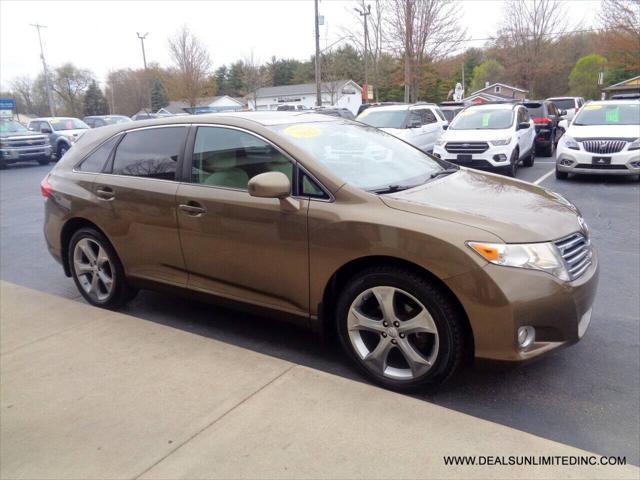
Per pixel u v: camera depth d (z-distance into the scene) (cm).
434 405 299
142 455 268
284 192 331
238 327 432
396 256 305
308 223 334
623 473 245
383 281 314
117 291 456
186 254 399
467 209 317
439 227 298
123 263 442
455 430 277
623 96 1683
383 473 248
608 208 843
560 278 296
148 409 305
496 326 287
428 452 261
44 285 567
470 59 7119
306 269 341
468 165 1162
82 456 269
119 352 376
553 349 301
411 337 318
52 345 391
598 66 5400
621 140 1031
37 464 266
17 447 279
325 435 276
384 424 283
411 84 2789
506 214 315
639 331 403
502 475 245
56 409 310
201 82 4397
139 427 290
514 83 4378
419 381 314
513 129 1188
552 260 296
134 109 6706
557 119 1797
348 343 339
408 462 254
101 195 441
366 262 327
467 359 313
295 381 327
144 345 385
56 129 2331
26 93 7850
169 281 417
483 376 343
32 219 948
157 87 6238
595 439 281
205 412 300
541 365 355
